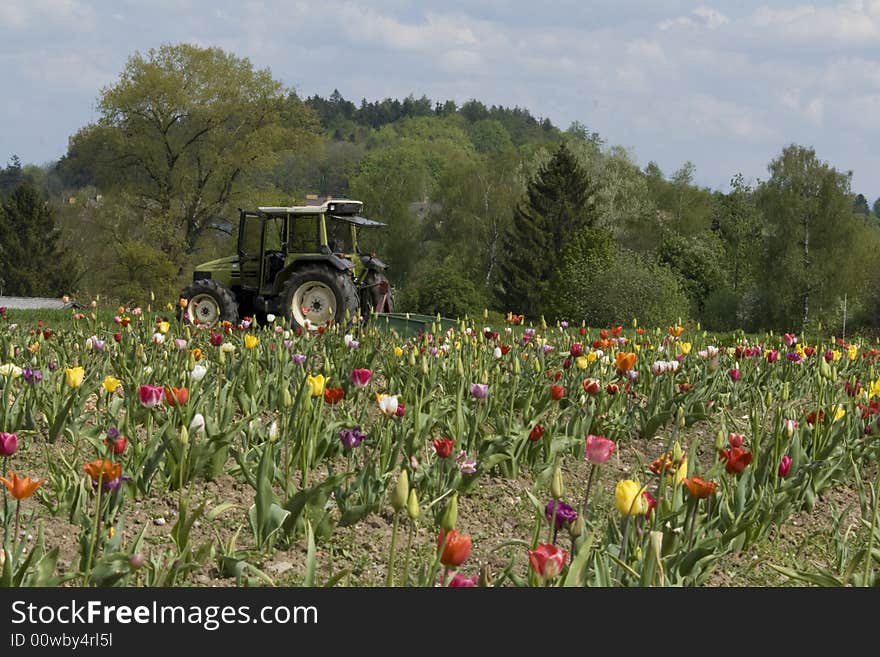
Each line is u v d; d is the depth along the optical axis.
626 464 10.55
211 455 8.48
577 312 65.19
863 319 81.00
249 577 6.41
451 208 126.94
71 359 13.45
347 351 14.62
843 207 87.12
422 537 7.77
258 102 73.62
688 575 6.16
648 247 110.50
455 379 12.62
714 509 7.46
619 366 8.85
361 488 8.02
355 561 7.08
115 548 5.93
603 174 109.88
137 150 71.44
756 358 15.98
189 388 9.74
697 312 99.81
